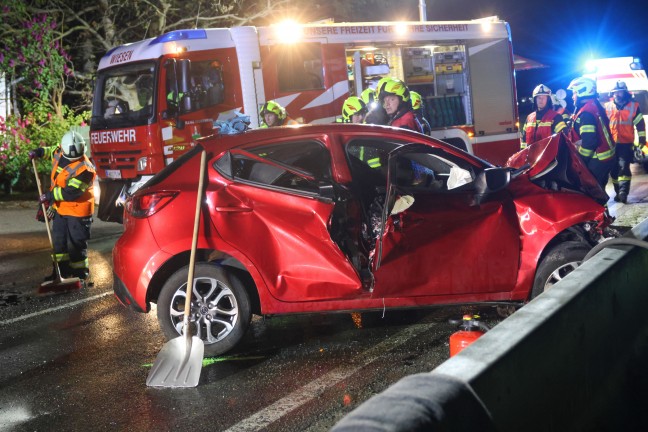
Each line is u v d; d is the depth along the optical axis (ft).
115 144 39.06
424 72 43.98
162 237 18.37
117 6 65.10
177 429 14.39
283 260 18.30
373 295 18.26
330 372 17.03
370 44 41.73
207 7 66.64
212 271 18.37
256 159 18.70
